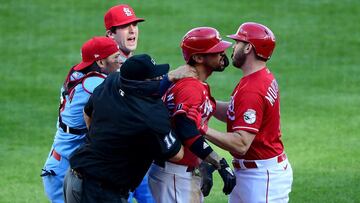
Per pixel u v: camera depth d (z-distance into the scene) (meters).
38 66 60.88
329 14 73.25
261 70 28.02
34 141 45.91
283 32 68.69
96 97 26.58
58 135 30.94
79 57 62.94
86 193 26.61
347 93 54.84
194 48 26.95
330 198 36.91
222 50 26.94
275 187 28.42
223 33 68.06
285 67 60.69
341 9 74.50
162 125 25.59
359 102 52.72
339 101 53.00
